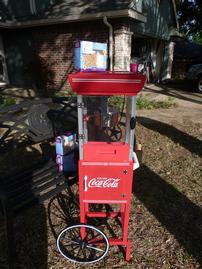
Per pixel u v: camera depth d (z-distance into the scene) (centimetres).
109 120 282
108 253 297
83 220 283
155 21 1342
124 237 282
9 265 278
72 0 1062
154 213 359
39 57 1189
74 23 1071
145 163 495
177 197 395
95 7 1003
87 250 300
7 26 1130
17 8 1153
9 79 1316
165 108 905
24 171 344
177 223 342
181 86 1385
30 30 1179
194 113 844
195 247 305
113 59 1045
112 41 1021
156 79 1566
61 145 337
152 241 313
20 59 1254
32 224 336
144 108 904
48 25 1123
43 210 362
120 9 945
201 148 564
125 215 275
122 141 270
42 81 1216
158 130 668
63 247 301
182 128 688
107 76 227
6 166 470
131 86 229
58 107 566
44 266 279
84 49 273
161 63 1600
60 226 333
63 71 1160
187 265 282
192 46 1825
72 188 409
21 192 300
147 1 1196
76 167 339
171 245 307
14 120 434
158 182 434
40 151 527
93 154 258
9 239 271
